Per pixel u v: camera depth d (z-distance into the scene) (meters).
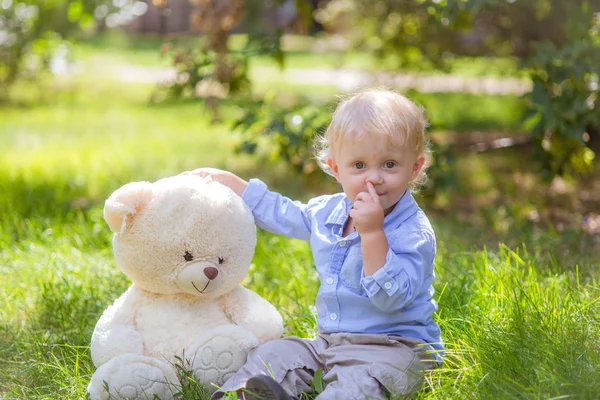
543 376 2.53
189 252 2.66
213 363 2.66
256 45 6.04
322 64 18.84
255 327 2.80
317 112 5.62
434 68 8.10
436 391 2.59
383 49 8.30
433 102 12.30
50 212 5.47
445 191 5.59
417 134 2.73
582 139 4.94
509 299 3.19
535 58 4.92
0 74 12.46
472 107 11.88
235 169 7.49
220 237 2.69
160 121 11.00
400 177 2.67
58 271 4.02
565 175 5.69
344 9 8.47
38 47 11.46
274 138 5.66
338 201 2.93
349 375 2.55
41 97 13.04
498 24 6.88
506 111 11.46
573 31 5.31
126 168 7.33
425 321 2.73
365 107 2.69
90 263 4.10
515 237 4.73
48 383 2.91
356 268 2.70
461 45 7.74
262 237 4.59
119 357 2.60
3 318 3.62
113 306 2.81
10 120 10.72
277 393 2.36
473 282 3.52
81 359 3.04
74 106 12.35
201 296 2.73
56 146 8.72
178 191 2.70
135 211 2.66
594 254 4.33
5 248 4.48
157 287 2.71
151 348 2.69
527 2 5.95
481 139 9.09
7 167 7.34
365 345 2.65
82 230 4.72
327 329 2.75
